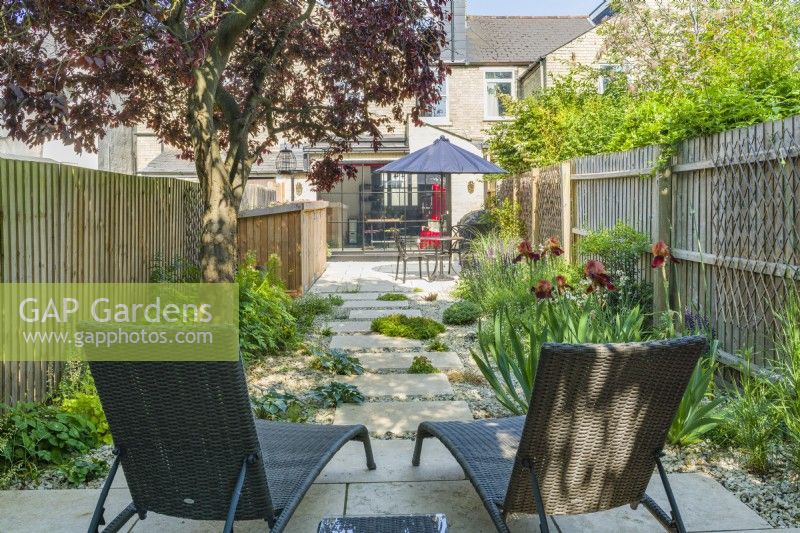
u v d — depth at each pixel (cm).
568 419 263
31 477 386
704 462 399
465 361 675
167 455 270
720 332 561
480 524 327
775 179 472
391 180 2006
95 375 261
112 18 598
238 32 641
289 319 755
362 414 505
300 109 794
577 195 1023
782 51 722
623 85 1588
